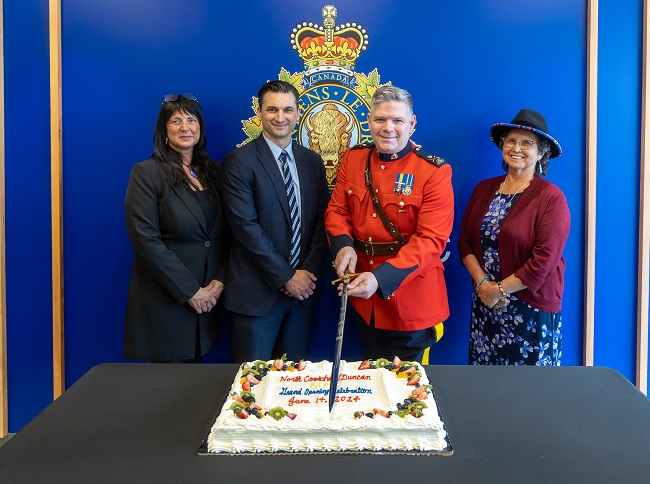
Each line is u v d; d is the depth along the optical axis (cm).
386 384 147
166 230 229
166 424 137
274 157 235
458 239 252
